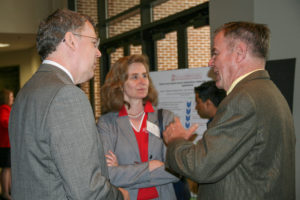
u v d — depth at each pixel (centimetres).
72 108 112
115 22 689
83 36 130
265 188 116
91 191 111
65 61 127
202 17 418
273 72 274
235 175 120
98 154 126
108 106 218
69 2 811
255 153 117
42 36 127
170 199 205
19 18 822
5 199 466
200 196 136
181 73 352
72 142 110
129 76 216
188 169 120
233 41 132
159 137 214
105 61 732
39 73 125
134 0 611
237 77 131
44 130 110
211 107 262
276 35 314
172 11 498
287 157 122
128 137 209
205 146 118
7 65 1141
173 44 508
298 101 310
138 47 625
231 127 116
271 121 117
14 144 122
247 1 321
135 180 190
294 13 318
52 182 113
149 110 219
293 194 128
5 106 473
